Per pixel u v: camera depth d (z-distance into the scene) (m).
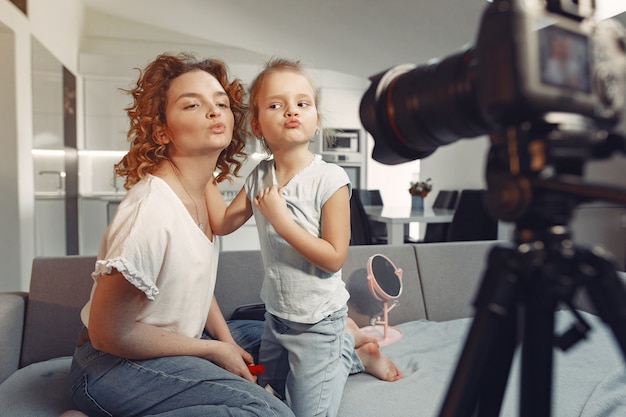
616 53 0.49
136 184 1.01
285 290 1.14
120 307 0.89
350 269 1.81
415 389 1.30
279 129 1.12
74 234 5.14
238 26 5.25
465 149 5.29
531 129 0.44
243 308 1.63
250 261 1.73
